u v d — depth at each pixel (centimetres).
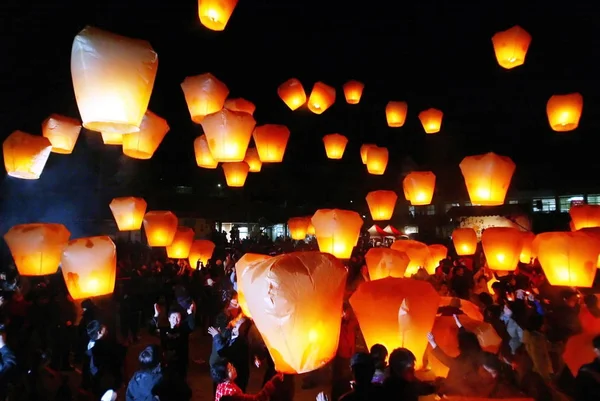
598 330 602
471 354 413
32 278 1112
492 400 391
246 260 489
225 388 414
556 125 848
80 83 339
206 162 823
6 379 567
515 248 727
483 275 1022
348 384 607
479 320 500
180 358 675
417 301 422
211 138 593
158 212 920
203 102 650
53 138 696
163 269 1316
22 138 651
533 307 698
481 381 402
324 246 639
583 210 824
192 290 1156
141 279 1153
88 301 757
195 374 860
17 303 808
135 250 1964
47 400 701
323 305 348
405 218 2747
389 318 421
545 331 641
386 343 426
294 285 342
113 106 339
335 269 359
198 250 1229
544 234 645
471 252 1093
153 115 622
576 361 498
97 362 559
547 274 641
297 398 719
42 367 771
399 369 360
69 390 641
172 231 922
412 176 874
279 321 340
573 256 607
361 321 441
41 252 652
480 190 643
